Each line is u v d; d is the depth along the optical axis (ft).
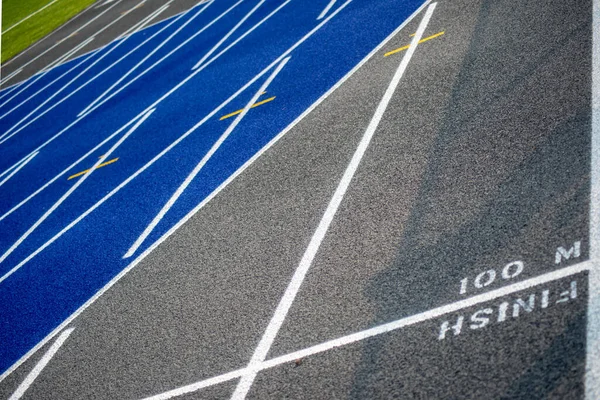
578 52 22.29
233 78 36.65
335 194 21.65
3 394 19.39
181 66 43.52
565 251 14.96
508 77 23.22
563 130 18.94
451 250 16.80
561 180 17.13
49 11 89.92
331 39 35.45
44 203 32.53
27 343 21.35
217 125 31.58
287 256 19.71
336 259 18.54
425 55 28.19
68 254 26.08
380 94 26.76
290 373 15.47
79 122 42.60
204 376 16.63
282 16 43.68
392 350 14.74
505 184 18.12
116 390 17.52
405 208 19.25
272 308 17.85
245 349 16.88
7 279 26.21
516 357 13.14
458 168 19.85
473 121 21.80
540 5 27.14
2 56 75.77
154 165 30.63
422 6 33.96
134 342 19.04
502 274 15.28
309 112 28.35
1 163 42.11
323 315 16.74
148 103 39.45
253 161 26.53
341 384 14.56
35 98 53.98
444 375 13.56
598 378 11.91
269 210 22.59
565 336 13.00
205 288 20.01
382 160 22.27
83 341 20.11
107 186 30.86
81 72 54.90
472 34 27.84
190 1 62.13
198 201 25.44
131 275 22.53
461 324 14.51
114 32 63.62
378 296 16.48
